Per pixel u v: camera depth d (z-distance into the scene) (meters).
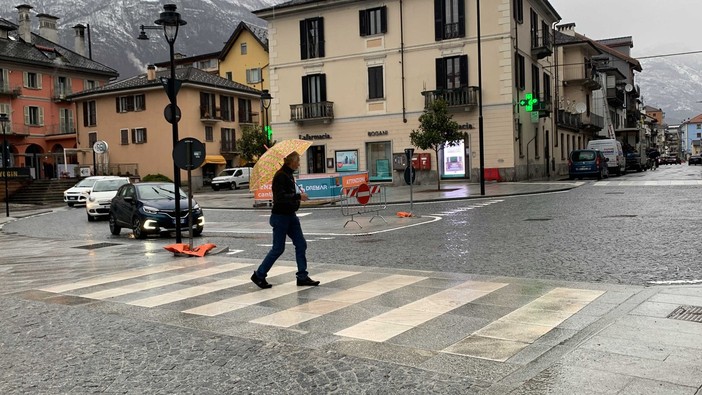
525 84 35.84
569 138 47.84
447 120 28.64
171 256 11.80
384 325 5.82
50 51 59.44
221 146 53.62
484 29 33.47
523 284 7.49
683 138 177.00
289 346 5.29
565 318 5.77
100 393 4.35
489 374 4.36
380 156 37.00
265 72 65.00
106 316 6.71
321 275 8.80
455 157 34.69
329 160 38.22
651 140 118.31
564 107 47.53
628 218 14.43
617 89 66.25
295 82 39.09
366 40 36.66
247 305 6.97
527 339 5.15
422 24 35.06
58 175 49.16
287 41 39.19
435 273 8.58
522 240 11.68
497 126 33.41
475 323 5.75
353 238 13.55
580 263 8.88
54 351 5.42
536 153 38.06
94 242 15.49
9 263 11.80
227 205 28.33
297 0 39.50
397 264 9.62
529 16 37.09
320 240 13.48
